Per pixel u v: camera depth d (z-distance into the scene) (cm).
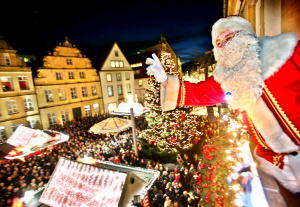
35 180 1034
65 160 609
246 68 103
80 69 2600
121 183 483
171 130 1320
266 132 108
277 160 108
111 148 1500
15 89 1980
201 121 1686
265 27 278
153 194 884
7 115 1928
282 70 98
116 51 3081
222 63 116
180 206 823
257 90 101
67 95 2467
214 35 121
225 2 652
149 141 1456
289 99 98
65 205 511
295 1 181
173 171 1097
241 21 115
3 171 1092
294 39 101
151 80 1254
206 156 525
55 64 2344
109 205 460
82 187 522
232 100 109
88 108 2742
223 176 438
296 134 100
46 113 2255
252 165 125
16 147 1266
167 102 133
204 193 447
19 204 547
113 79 3041
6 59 1914
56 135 1456
